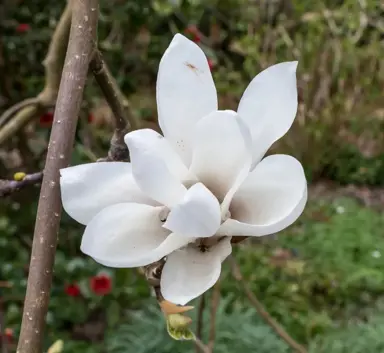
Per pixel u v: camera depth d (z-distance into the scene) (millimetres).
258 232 266
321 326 1637
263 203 275
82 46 324
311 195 2666
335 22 2781
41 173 387
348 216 2262
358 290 1891
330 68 2734
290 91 280
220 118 265
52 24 1396
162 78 282
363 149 2896
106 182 276
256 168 277
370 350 1473
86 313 1439
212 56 1570
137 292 1495
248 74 2621
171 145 283
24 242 1450
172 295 259
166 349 1398
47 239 273
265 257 1991
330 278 1904
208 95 283
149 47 1430
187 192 245
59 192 281
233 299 1659
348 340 1528
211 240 276
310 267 1988
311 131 2760
